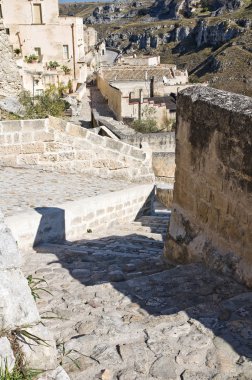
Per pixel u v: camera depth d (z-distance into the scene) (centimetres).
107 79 3966
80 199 843
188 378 295
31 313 292
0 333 277
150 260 618
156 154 1736
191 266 512
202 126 506
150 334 348
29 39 3988
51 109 2227
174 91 3728
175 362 311
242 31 10250
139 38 14588
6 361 255
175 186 597
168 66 4791
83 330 362
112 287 467
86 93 4000
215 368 305
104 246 718
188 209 567
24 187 884
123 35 15350
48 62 3988
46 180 963
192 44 12431
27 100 1967
